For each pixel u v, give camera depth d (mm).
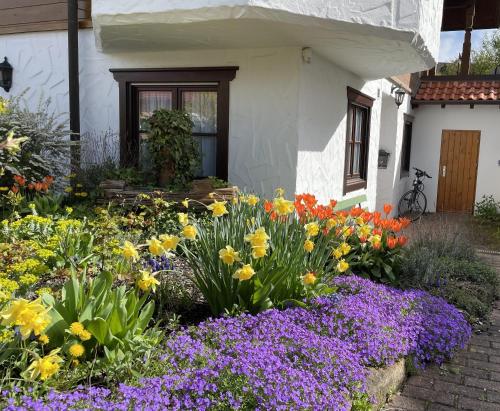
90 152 7574
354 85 8797
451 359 4215
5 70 8102
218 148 7102
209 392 2586
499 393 3680
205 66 7023
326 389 2836
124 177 6844
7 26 8125
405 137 13211
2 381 2438
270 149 6816
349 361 3172
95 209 6078
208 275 3967
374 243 5160
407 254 6109
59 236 4414
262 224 4383
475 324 5031
